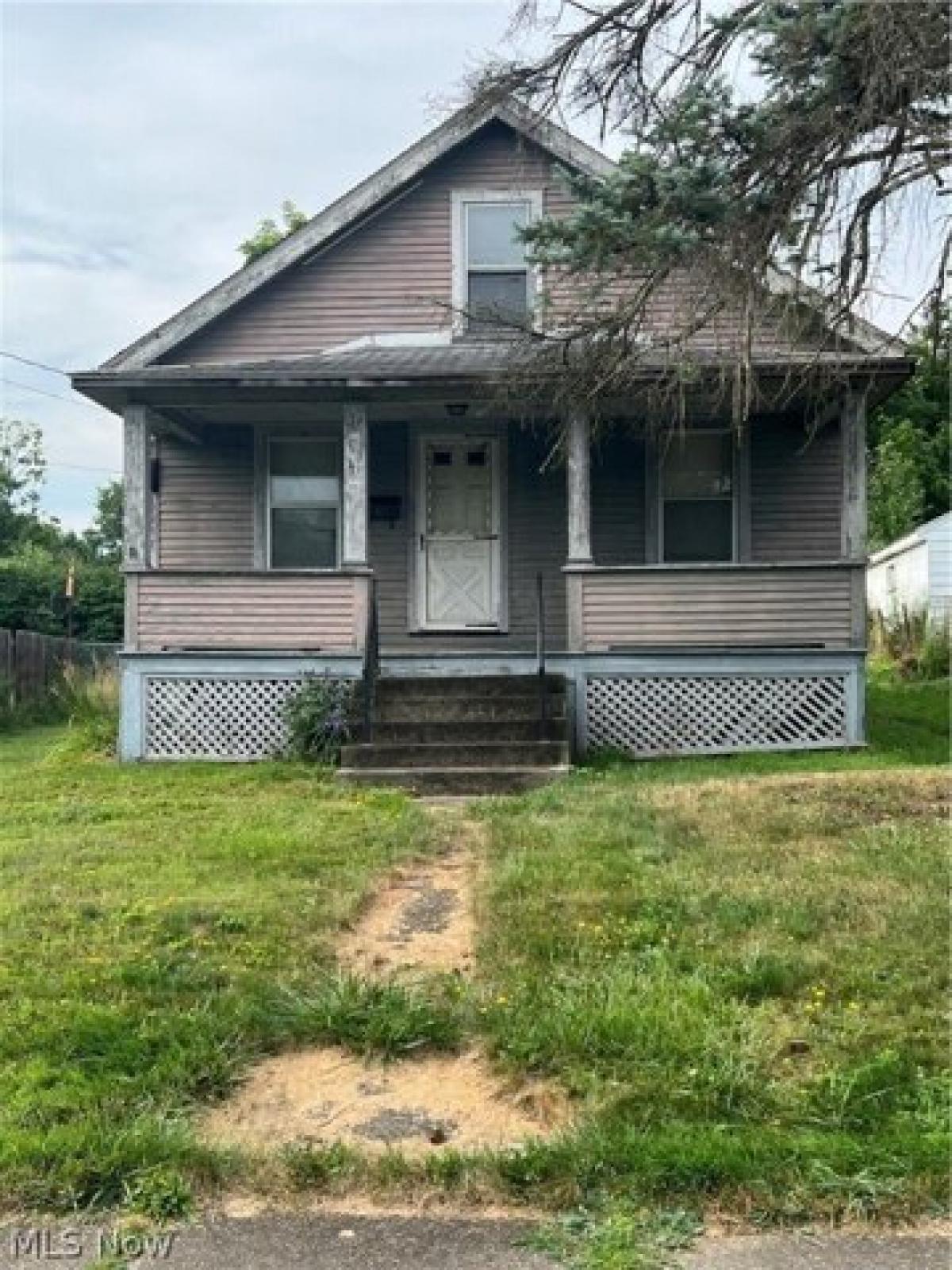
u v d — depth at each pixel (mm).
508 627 12328
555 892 5227
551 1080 3324
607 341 8070
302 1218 2738
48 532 42625
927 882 5203
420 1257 2576
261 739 10555
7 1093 3213
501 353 11094
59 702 17359
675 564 10945
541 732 9789
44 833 7129
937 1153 2838
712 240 6660
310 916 4988
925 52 5738
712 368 8289
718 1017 3648
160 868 5988
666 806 7305
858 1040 3504
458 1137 3109
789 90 6102
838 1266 2527
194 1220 2725
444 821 7555
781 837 6359
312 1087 3414
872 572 23844
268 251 12070
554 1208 2744
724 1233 2639
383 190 11953
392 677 10523
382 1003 3811
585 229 6789
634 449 12219
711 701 10539
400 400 10852
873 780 7969
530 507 12414
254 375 10453
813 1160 2811
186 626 10594
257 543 12359
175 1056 3445
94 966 4277
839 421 11625
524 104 7293
